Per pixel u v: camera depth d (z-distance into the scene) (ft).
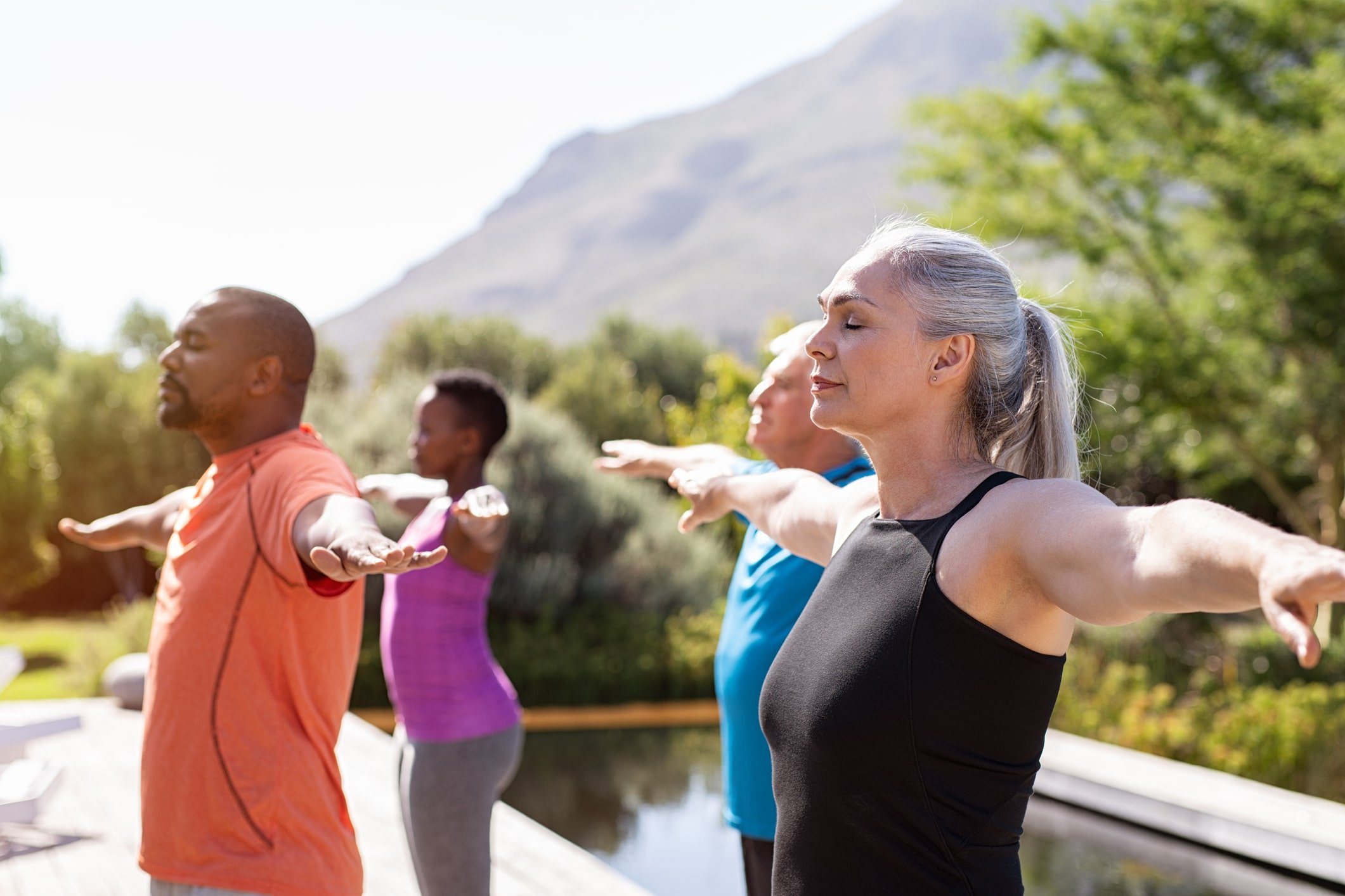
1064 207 39.86
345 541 4.94
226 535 5.90
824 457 7.79
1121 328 37.52
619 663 36.22
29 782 13.65
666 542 40.29
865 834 3.89
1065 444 4.48
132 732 20.38
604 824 20.99
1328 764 21.15
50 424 70.38
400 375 41.47
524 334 69.10
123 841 14.02
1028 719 3.80
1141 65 38.04
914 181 42.50
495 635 37.19
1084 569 3.37
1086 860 17.31
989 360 4.23
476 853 9.26
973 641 3.75
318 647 5.88
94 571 73.92
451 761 9.19
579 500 39.22
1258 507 49.65
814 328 7.86
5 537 53.78
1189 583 2.90
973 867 3.77
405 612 9.39
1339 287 34.71
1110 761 21.08
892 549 4.09
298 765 5.79
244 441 6.26
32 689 43.68
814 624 4.26
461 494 10.80
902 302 4.16
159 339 95.71
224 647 5.75
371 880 12.48
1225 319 37.22
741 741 7.11
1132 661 29.53
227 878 5.63
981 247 4.33
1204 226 37.37
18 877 12.62
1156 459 44.60
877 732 3.83
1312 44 36.78
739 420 45.65
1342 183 33.19
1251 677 28.91
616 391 60.23
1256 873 16.66
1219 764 21.80
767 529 6.03
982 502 3.90
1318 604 2.44
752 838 7.09
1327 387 35.86
